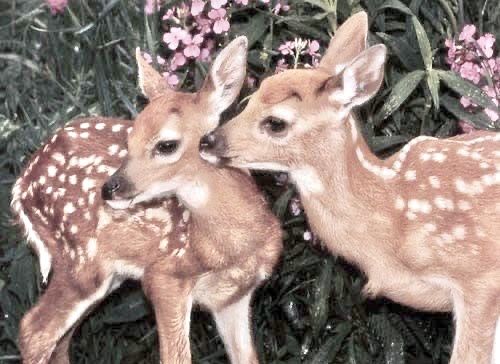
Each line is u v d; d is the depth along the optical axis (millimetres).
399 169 7027
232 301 7477
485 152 7020
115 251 7469
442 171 6977
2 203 8938
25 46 9695
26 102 9336
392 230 6973
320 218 7031
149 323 8523
